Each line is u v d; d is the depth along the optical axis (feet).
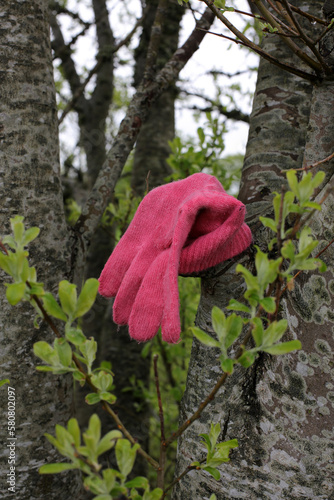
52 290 5.61
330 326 4.19
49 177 5.67
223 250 4.13
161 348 11.09
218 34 4.40
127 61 15.79
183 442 4.92
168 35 11.58
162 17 7.60
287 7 3.86
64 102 18.58
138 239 4.52
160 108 11.96
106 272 4.47
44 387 5.49
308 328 4.25
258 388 4.44
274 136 5.28
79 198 16.65
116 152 7.11
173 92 12.21
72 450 2.43
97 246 13.12
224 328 2.80
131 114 7.28
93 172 15.62
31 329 5.38
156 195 4.64
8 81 5.40
